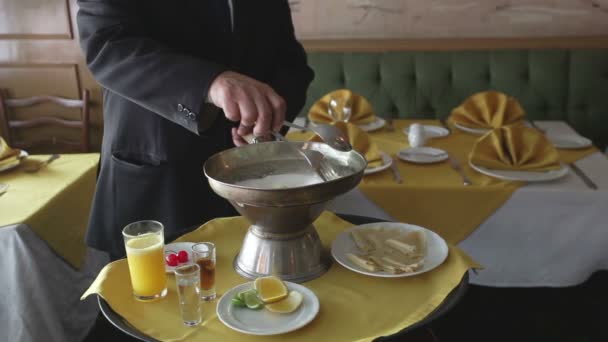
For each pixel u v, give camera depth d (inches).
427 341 43.0
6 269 59.5
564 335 76.5
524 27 111.4
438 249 40.3
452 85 108.5
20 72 120.0
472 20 112.0
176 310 34.2
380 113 111.1
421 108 110.0
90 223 53.9
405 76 109.0
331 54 110.6
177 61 41.3
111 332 72.8
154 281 34.7
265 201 32.9
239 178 38.8
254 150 40.9
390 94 109.9
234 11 49.3
